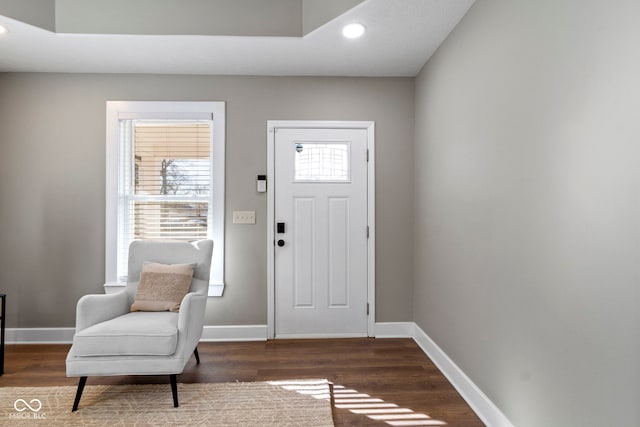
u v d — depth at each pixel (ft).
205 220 10.28
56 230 9.93
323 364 8.51
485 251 6.32
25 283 9.89
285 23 8.07
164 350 6.46
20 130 9.86
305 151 10.36
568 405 4.33
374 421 6.20
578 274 4.15
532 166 4.99
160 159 10.25
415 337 10.21
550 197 4.62
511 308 5.53
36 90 9.88
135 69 9.77
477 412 6.46
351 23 7.47
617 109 3.60
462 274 7.26
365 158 10.39
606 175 3.74
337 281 10.39
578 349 4.16
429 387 7.41
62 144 9.93
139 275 8.50
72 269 9.95
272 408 6.52
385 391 7.24
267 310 10.23
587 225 4.00
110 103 9.98
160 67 9.66
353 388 7.36
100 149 10.00
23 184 9.87
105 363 6.39
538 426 4.90
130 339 6.44
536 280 4.92
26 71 9.83
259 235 10.23
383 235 10.36
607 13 3.71
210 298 10.17
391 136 10.39
